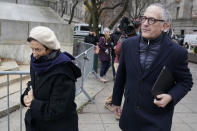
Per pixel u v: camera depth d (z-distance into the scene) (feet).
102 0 55.06
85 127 14.83
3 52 24.80
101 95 21.53
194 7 139.03
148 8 7.70
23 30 25.68
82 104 18.31
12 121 14.28
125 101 8.34
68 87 7.06
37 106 7.14
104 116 16.62
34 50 7.10
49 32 7.11
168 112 7.81
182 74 7.77
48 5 31.99
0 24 24.32
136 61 7.89
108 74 31.14
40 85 7.15
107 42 26.00
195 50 56.34
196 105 19.89
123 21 17.03
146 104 7.77
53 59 7.09
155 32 7.62
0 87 18.03
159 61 7.62
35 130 7.73
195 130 15.05
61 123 7.52
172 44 7.74
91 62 22.15
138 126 7.93
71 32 28.58
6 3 28.12
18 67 22.25
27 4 29.71
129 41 8.32
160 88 7.44
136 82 7.88
